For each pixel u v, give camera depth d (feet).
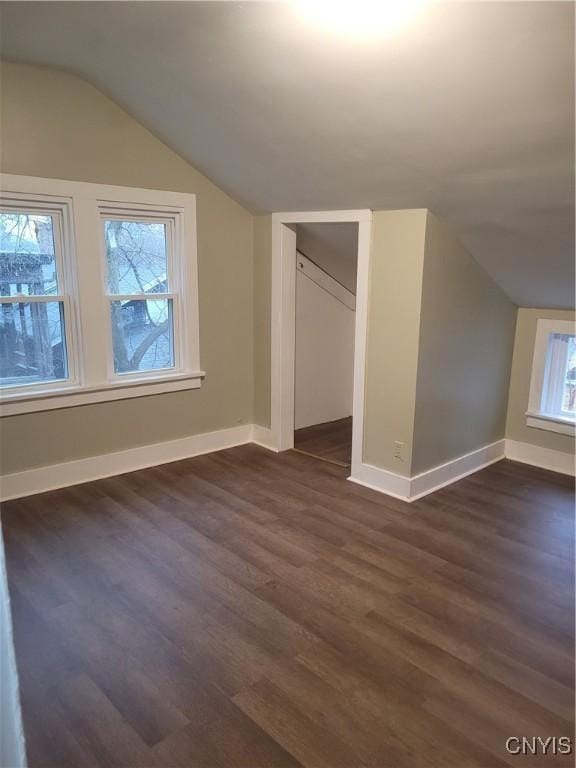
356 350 11.48
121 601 7.70
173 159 11.75
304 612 7.50
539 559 8.92
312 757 5.32
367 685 6.22
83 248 10.81
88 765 5.19
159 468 12.59
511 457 13.67
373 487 11.68
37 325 10.78
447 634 7.09
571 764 5.27
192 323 12.74
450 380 11.53
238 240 13.26
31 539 9.31
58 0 6.98
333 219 11.44
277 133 9.29
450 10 5.69
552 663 6.61
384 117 7.74
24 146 9.82
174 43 7.85
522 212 8.98
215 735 5.55
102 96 10.52
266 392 13.93
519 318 13.09
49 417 10.98
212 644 6.86
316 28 6.57
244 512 10.45
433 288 10.48
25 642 6.84
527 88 6.37
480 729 5.66
